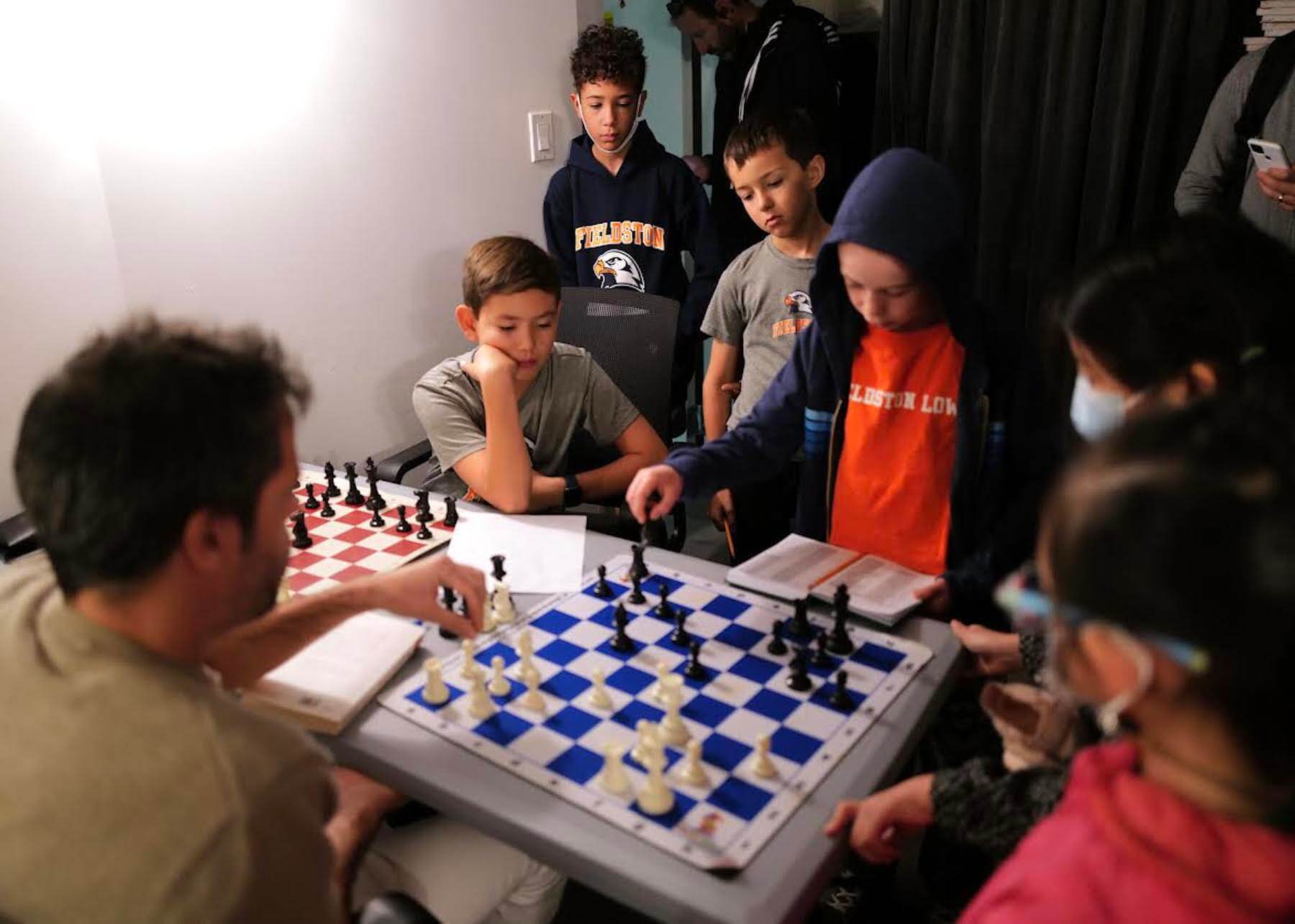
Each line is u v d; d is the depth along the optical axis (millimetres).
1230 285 939
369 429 3043
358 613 1332
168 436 803
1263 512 483
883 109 3420
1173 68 2863
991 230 3240
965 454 1601
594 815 1103
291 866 816
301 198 2684
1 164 2117
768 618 1507
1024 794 987
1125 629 525
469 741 1230
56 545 823
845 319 1659
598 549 1770
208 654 1241
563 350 2283
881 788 1162
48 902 801
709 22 3590
